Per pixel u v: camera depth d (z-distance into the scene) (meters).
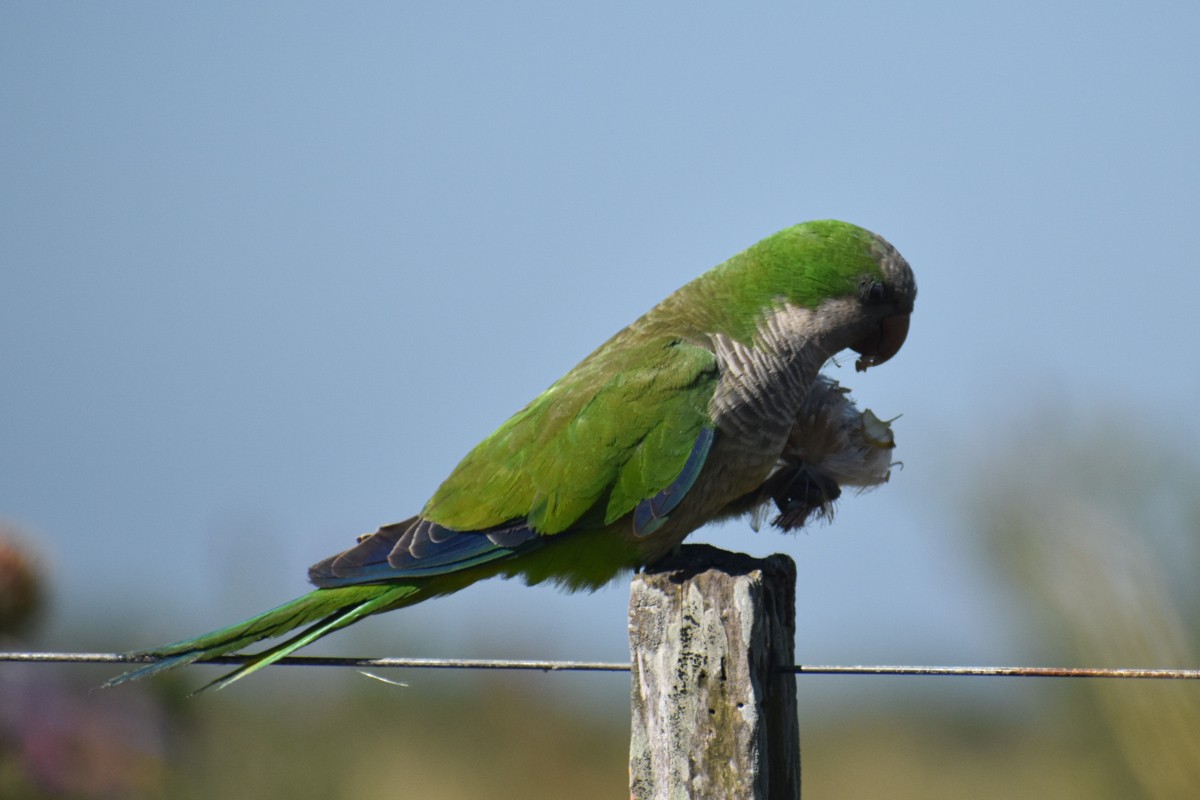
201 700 19.50
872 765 30.45
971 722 31.33
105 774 14.05
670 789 7.72
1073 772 17.97
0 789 13.67
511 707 25.44
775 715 7.91
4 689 13.91
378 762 22.39
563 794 24.50
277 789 20.00
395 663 9.25
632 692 7.93
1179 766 15.62
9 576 14.72
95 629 22.28
